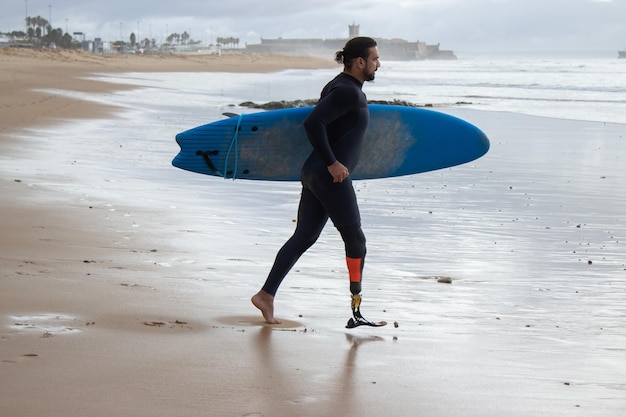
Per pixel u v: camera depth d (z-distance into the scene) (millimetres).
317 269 6652
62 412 3080
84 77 56781
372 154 5566
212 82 61281
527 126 23641
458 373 3916
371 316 5195
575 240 8258
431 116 5582
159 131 19422
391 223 9039
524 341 4699
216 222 8688
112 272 5980
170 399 3289
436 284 6301
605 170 13992
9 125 18641
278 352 4121
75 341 4062
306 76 85562
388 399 3443
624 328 5113
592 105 34281
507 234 8531
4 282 5320
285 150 5359
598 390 3727
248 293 5625
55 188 10266
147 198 10023
